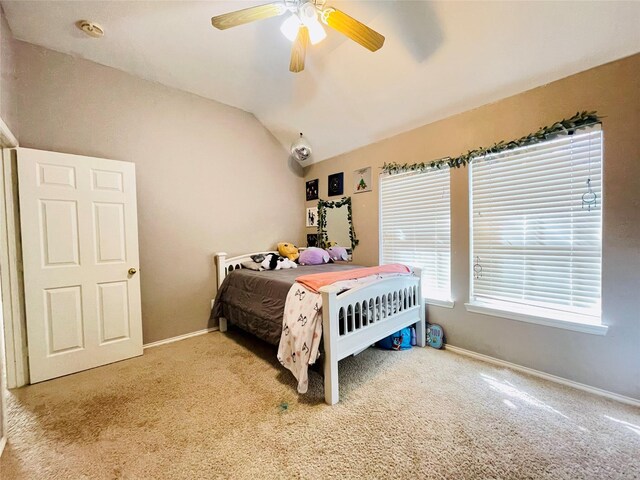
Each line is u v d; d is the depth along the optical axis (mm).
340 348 1891
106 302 2512
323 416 1717
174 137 3098
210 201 3387
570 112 1935
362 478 1277
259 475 1308
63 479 1310
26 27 2148
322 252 3740
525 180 2199
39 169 2217
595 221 1899
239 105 3551
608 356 1846
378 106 2842
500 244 2355
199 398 1940
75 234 2369
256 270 3189
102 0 1934
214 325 3420
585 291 1953
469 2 1787
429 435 1536
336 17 1559
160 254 3006
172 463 1388
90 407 1855
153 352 2758
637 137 1709
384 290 2311
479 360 2434
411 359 2457
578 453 1398
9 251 2148
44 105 2363
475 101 2383
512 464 1340
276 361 2525
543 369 2121
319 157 3998
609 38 1688
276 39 2350
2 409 1536
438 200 2762
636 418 1638
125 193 2619
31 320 2186
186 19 2129
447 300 2674
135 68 2729
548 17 1711
